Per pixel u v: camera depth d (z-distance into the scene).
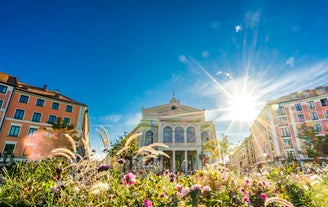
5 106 26.50
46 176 2.72
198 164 35.25
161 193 2.45
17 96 28.06
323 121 35.94
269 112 42.19
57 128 24.14
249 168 6.18
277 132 39.84
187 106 47.66
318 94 38.16
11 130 26.27
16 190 2.12
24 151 25.95
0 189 2.07
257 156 51.31
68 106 31.86
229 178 3.22
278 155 37.41
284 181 4.05
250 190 3.26
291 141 37.47
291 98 42.12
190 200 2.14
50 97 30.48
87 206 1.95
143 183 2.68
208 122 43.72
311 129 31.62
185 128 39.25
